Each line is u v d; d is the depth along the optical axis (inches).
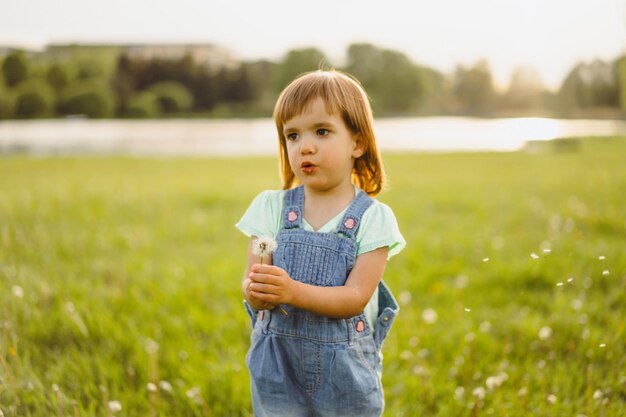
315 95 73.7
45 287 149.9
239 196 339.3
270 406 74.4
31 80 2379.4
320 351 72.4
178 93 2999.5
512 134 1258.6
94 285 166.9
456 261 195.3
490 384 106.5
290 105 74.5
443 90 3486.7
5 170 510.9
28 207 275.1
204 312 148.2
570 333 130.5
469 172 490.9
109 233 234.7
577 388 105.5
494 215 273.4
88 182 414.9
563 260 184.1
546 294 161.2
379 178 81.4
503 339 133.8
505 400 105.3
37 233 217.9
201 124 2065.7
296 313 73.0
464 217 275.3
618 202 284.4
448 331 138.0
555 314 140.3
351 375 72.6
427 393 108.9
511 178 430.9
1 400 100.9
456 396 107.3
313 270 73.0
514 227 245.1
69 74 2541.8
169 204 306.7
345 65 3255.4
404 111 3282.5
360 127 76.2
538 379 111.0
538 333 132.2
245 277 77.6
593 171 461.1
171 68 3176.7
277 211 79.0
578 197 314.2
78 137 1200.2
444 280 179.8
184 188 375.6
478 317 147.6
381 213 76.2
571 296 155.6
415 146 925.8
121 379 111.0
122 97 2817.4
